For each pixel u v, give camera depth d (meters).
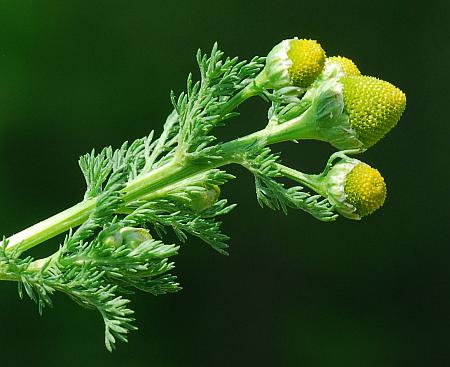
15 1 0.58
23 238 0.27
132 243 0.27
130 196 0.27
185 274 0.58
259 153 0.27
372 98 0.27
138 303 0.58
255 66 0.28
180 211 0.27
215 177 0.27
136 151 0.28
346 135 0.27
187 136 0.27
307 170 0.59
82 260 0.27
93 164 0.28
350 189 0.27
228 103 0.28
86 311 0.56
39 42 0.58
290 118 0.28
